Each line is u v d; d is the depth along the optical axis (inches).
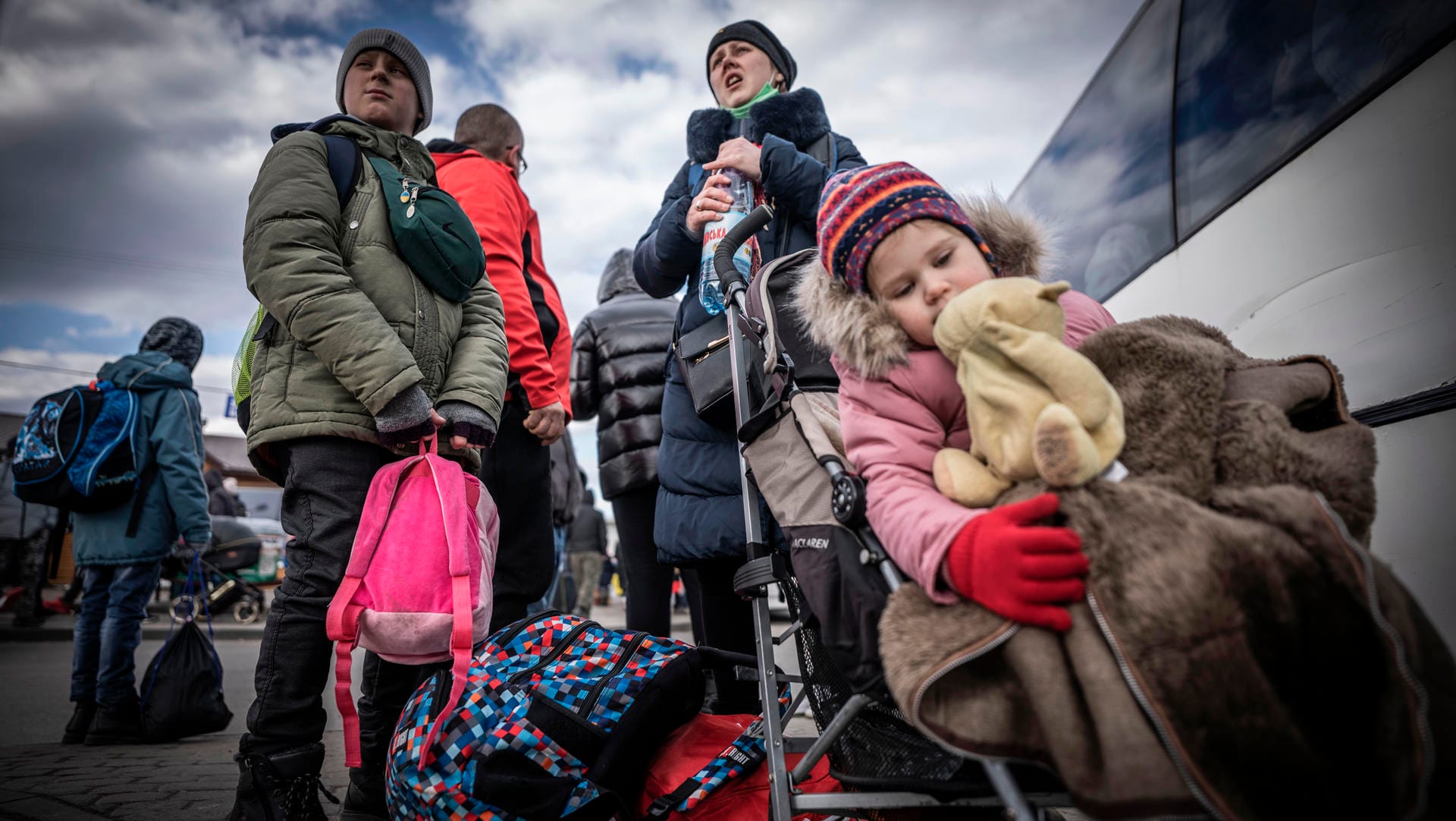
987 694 45.5
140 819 92.9
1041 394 47.9
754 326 69.8
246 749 75.8
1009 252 62.1
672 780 69.1
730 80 106.8
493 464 110.3
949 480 51.6
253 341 87.0
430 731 66.7
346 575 71.2
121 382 153.0
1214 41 101.3
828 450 59.5
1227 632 40.3
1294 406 51.4
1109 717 40.7
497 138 135.9
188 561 183.8
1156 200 109.7
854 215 59.4
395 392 75.7
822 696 62.6
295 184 80.5
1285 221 82.5
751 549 66.2
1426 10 68.2
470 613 69.7
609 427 133.4
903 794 53.9
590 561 433.1
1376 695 40.0
